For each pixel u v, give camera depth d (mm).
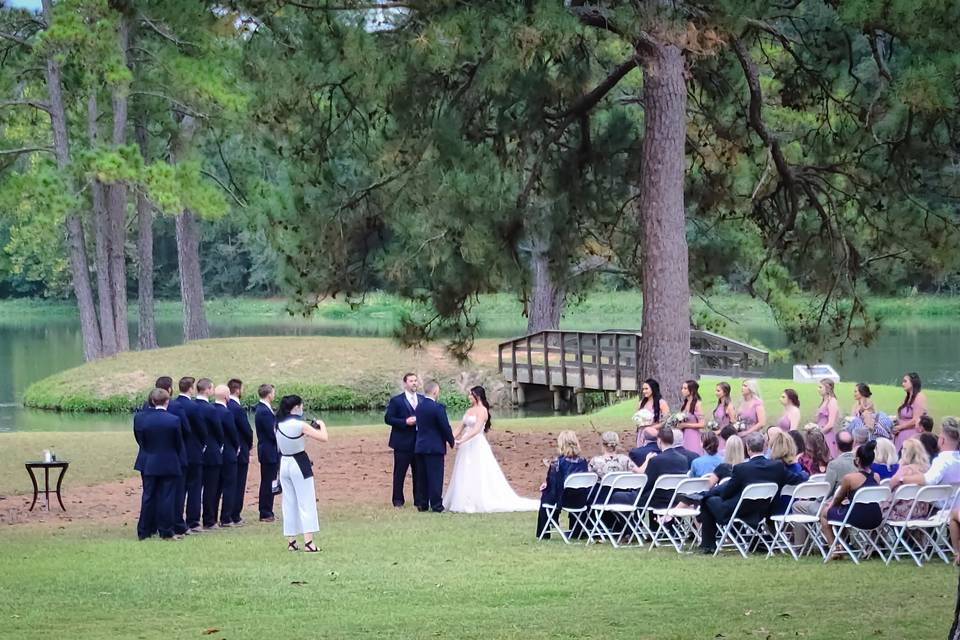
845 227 32875
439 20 24469
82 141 61312
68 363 69938
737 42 29953
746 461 17297
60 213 48781
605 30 28469
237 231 116625
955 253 30422
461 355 30672
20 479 28469
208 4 27219
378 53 25703
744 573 15336
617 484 18500
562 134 31609
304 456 18344
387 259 28344
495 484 23578
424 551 18016
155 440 20094
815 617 12102
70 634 12164
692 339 47406
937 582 14188
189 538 20125
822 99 31391
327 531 20688
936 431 30547
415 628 12227
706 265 36469
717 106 32281
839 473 16781
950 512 14750
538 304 59906
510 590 14477
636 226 34281
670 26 24922
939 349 64188
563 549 18125
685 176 33688
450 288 28781
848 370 56219
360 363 56500
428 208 27297
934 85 25234
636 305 92938
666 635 11484
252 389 53906
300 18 26828
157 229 119750
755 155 32969
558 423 36781
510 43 23938
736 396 36688
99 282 59250
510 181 29172
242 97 48250
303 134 28547
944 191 30500
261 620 12891
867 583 14258
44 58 53906
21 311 119500
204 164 62688
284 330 88812
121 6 30203
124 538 20453
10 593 14734
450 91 28844
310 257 29078
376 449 32969
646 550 17906
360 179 29094
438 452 23328
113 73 45719
